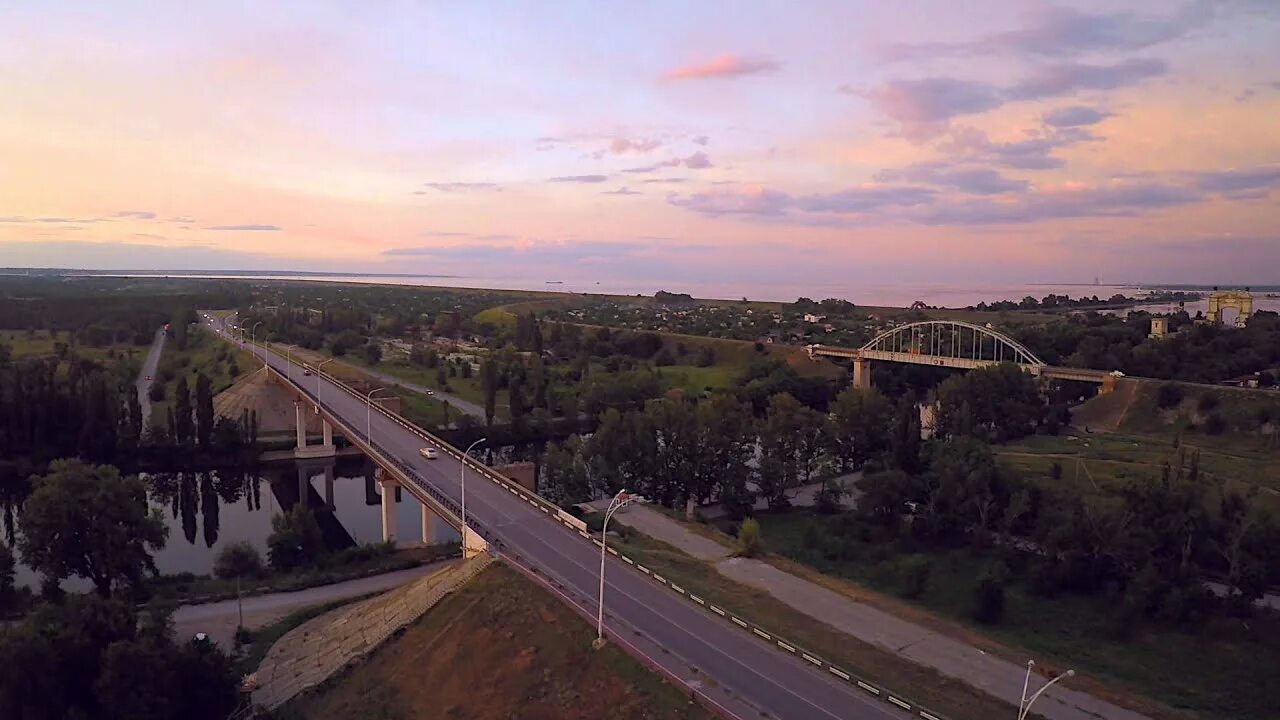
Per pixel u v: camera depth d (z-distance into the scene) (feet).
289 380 551.59
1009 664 186.91
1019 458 444.96
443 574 244.42
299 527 306.96
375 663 206.80
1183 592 251.60
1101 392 590.96
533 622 196.85
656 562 240.12
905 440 402.52
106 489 274.36
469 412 606.55
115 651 180.45
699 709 154.10
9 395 485.56
